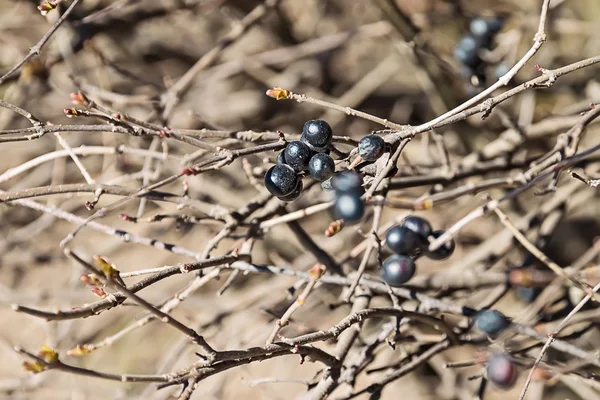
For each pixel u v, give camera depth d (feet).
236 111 21.91
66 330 18.21
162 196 12.71
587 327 13.38
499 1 21.67
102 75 19.27
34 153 20.36
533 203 19.63
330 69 23.82
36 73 18.51
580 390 15.21
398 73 23.52
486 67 17.06
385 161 10.03
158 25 22.38
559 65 20.72
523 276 11.84
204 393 18.28
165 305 12.01
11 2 20.62
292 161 9.69
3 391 19.43
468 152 19.53
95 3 19.30
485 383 12.57
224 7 19.90
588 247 21.79
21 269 21.94
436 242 10.66
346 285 13.43
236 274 12.71
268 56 21.63
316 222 20.20
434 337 12.71
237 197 18.63
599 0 21.90
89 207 11.46
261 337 15.61
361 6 23.44
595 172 15.26
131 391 21.11
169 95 16.93
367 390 11.84
